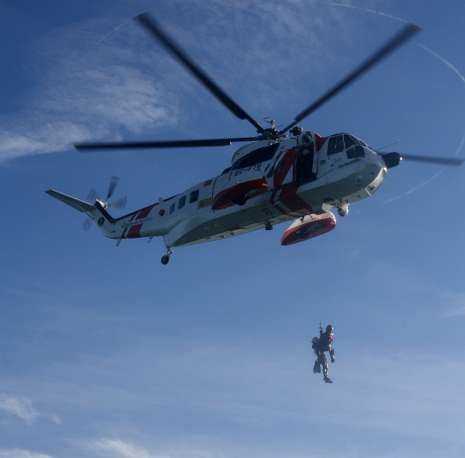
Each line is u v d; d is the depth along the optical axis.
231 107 22.61
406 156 23.67
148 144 21.83
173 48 19.39
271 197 24.08
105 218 33.41
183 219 28.03
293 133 24.69
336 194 23.34
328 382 30.39
